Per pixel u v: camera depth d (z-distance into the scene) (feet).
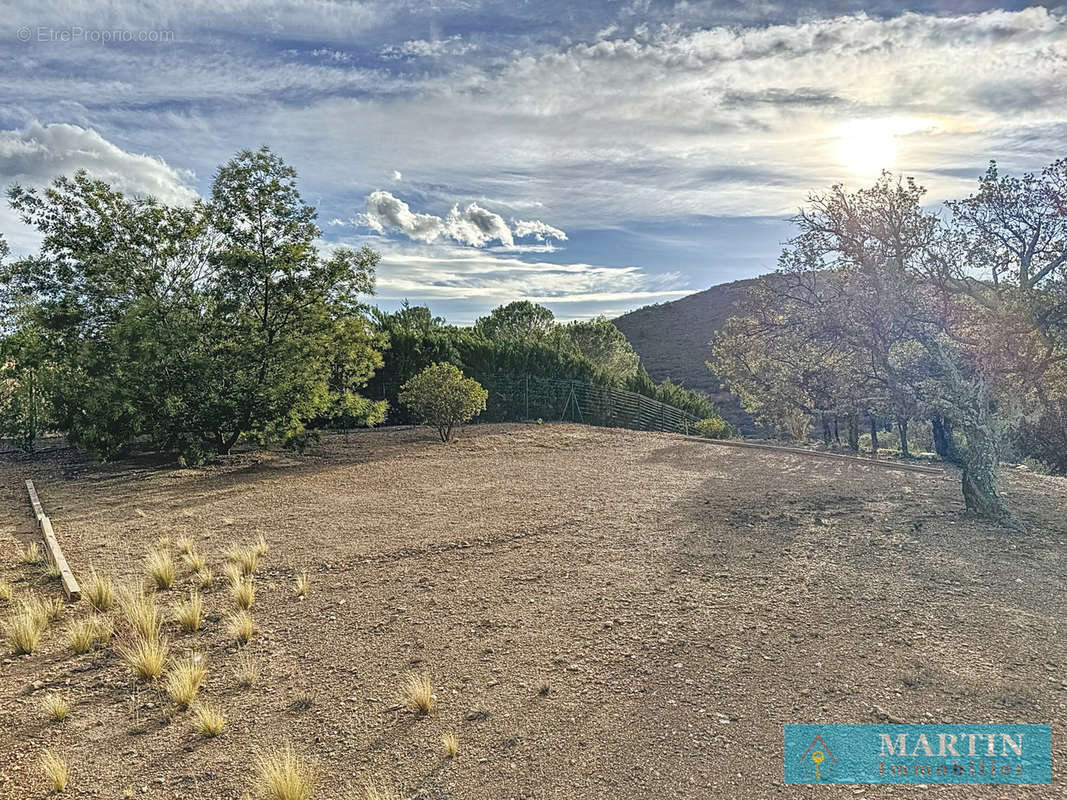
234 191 45.09
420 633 16.46
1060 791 10.18
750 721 12.29
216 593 19.40
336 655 15.37
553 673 14.25
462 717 12.59
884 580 19.65
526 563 21.71
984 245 27.81
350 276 48.03
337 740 11.93
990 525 25.46
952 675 13.83
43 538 25.11
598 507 29.66
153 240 46.42
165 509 29.86
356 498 32.17
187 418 41.50
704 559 21.95
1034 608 17.35
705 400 120.67
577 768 10.96
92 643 16.26
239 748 11.76
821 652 14.99
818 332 29.76
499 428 64.28
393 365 70.13
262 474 39.50
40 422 47.98
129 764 11.37
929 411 27.84
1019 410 28.50
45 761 11.30
